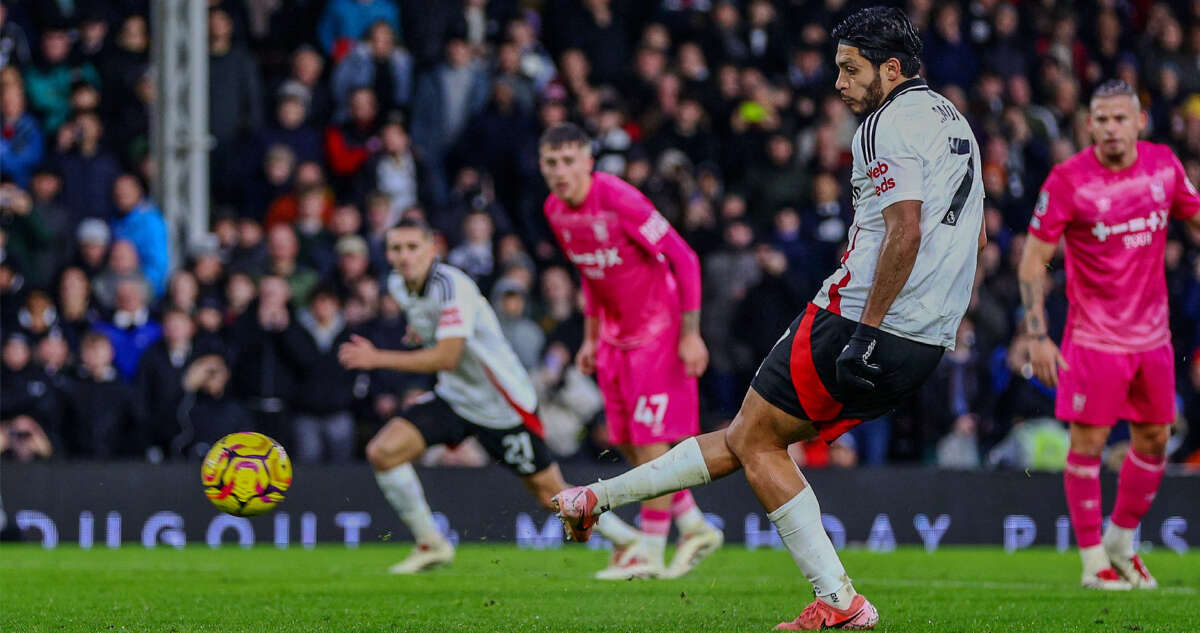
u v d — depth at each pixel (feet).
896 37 55.21
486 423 95.86
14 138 167.63
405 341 98.43
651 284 93.50
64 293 146.82
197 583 87.92
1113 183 84.99
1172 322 177.06
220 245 160.15
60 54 172.35
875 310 53.26
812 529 56.85
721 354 163.53
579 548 134.21
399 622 63.62
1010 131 194.18
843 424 56.85
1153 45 220.02
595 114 179.83
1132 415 86.94
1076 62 219.82
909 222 53.06
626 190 91.15
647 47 189.26
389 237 93.81
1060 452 153.58
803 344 55.47
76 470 131.85
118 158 172.45
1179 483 142.82
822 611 57.11
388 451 96.32
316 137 172.35
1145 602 75.31
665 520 94.58
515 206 179.52
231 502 61.82
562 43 194.39
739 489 140.36
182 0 161.38
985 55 206.90
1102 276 86.07
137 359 146.30
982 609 70.74
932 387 156.56
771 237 173.68
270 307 143.95
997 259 174.70
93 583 87.76
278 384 142.51
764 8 201.46
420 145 180.24
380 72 177.37
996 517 143.13
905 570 107.55
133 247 151.12
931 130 54.49
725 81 187.93
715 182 176.76
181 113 161.48
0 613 68.80
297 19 190.60
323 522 135.33
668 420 94.32
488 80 182.80
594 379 152.87
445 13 185.06
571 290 163.94
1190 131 213.05
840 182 183.93
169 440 139.54
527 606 71.46
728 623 62.49
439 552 100.27
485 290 161.68
